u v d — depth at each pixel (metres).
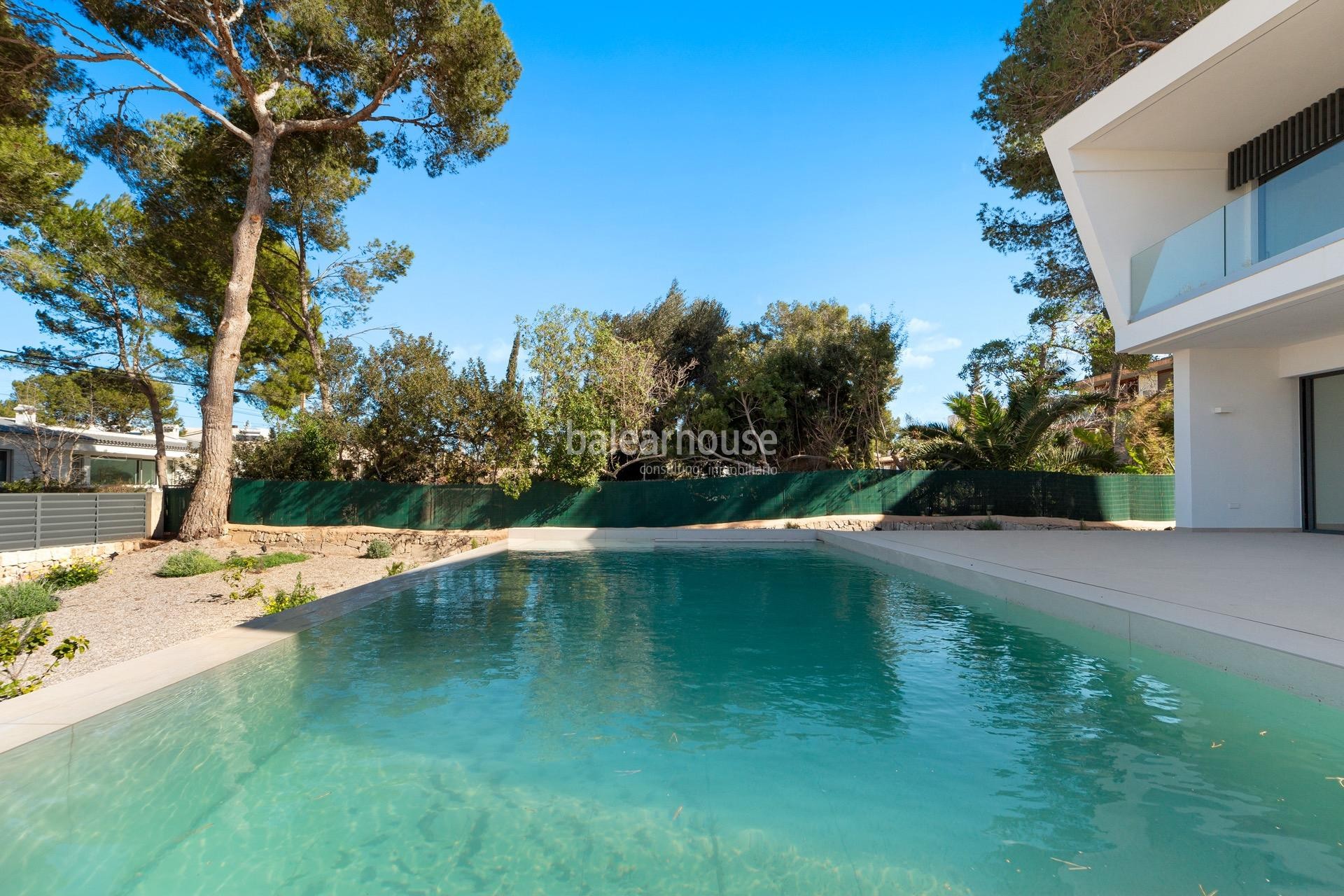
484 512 17.66
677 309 27.91
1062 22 13.24
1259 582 6.34
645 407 20.11
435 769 3.18
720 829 2.59
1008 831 2.54
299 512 16.98
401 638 5.92
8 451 22.42
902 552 10.31
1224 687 4.23
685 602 7.77
